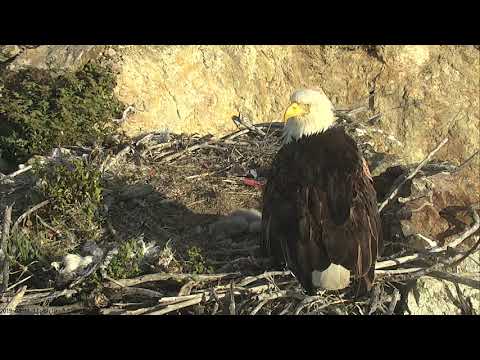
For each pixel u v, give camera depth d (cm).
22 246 691
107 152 904
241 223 762
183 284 654
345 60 1467
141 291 633
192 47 1172
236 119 1145
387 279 665
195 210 816
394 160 898
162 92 1098
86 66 1036
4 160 924
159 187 851
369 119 1251
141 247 691
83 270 661
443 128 1498
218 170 912
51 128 930
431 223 745
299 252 610
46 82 997
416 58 1511
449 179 804
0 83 1009
